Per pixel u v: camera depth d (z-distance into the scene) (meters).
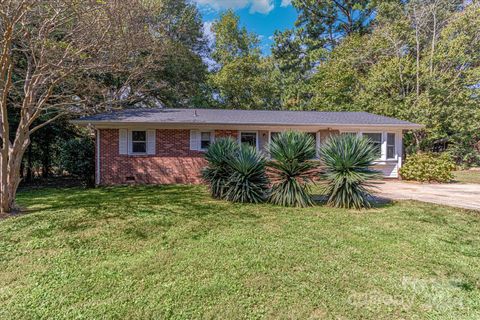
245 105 21.16
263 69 22.95
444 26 17.02
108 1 6.76
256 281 3.24
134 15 8.45
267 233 4.96
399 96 16.19
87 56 6.93
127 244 4.41
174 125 11.12
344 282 3.24
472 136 15.83
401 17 17.66
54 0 5.83
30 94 6.44
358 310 2.72
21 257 3.92
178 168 11.62
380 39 17.89
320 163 7.34
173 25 18.02
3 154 6.12
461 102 14.98
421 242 4.58
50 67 6.89
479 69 15.04
